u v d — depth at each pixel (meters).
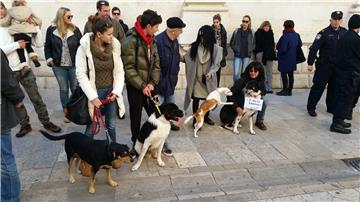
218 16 7.65
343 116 5.69
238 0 8.65
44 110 5.38
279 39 8.35
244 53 8.29
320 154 4.86
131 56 4.13
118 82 4.00
